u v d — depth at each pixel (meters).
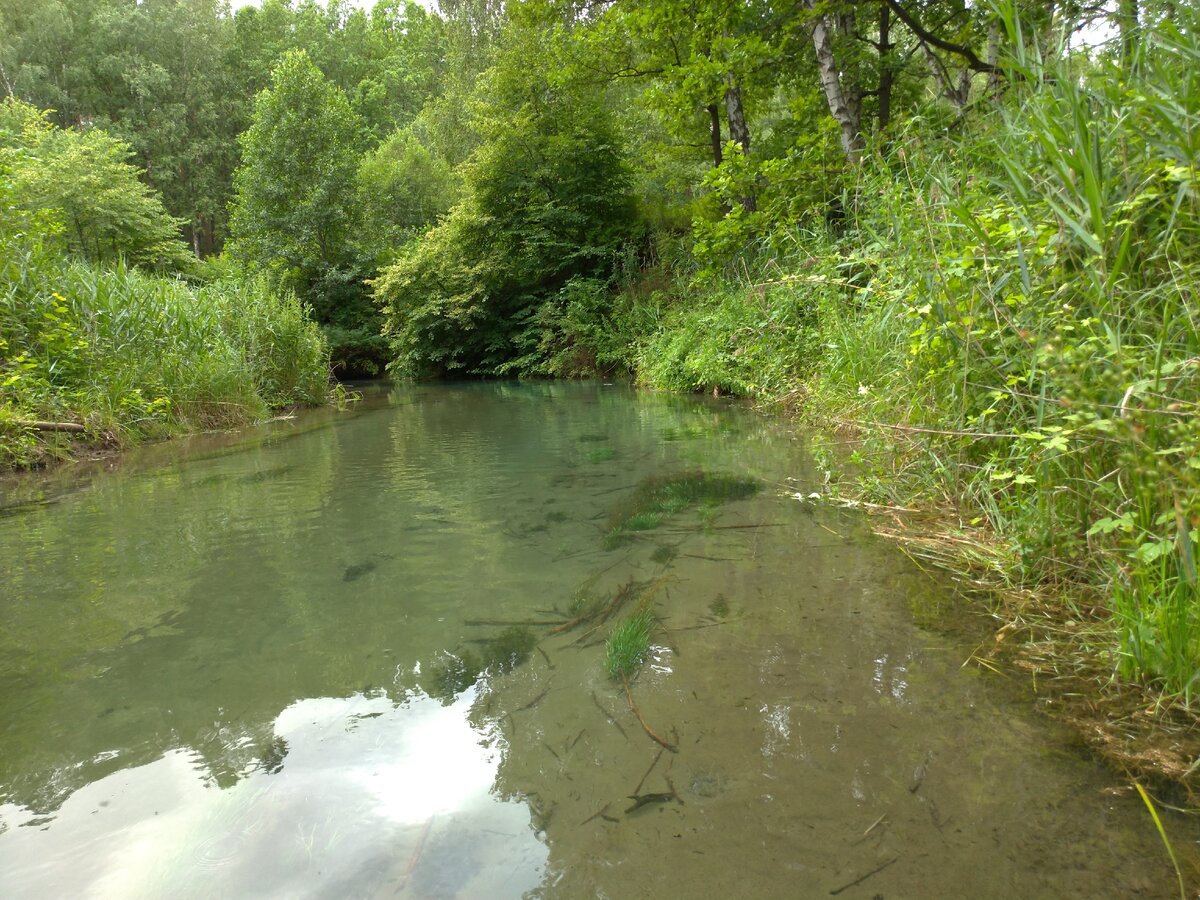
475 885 1.02
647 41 11.41
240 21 42.28
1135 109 2.17
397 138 27.75
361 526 3.04
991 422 2.59
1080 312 2.19
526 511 3.20
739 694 1.55
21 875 1.05
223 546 2.80
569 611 2.04
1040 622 1.85
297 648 1.85
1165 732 1.36
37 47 33.41
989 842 1.08
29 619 2.10
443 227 16.44
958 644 1.75
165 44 36.16
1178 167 1.92
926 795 1.20
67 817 1.19
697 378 8.87
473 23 22.95
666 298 12.35
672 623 1.94
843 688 1.56
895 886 1.00
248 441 6.31
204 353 7.86
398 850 1.10
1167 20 2.18
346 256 19.89
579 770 1.30
